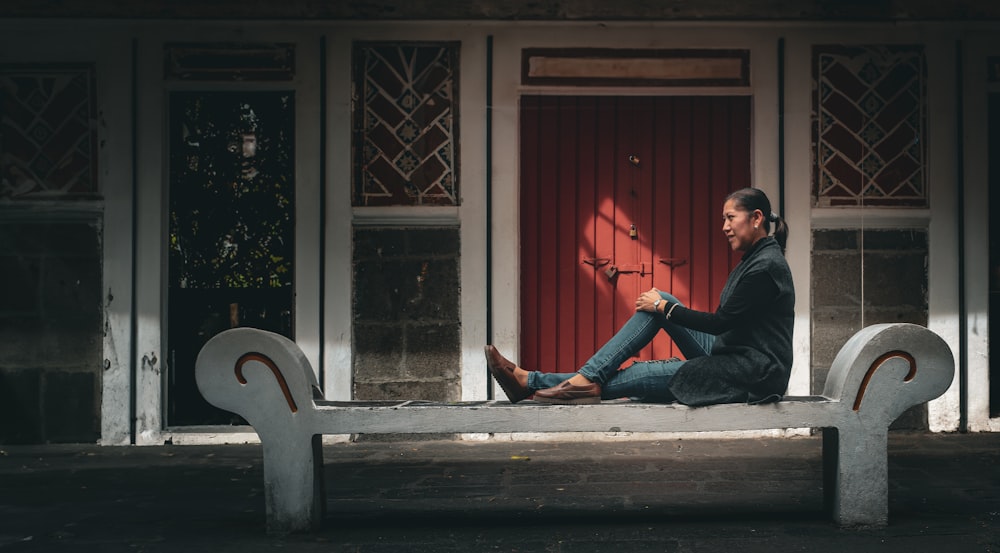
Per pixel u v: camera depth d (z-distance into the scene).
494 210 7.02
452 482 5.51
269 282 7.13
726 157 7.09
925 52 7.06
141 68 7.00
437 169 7.04
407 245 7.04
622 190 7.11
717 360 4.32
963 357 7.07
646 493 5.12
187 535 4.31
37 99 7.00
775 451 6.43
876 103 7.05
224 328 7.13
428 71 7.04
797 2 6.99
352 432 4.27
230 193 7.13
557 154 7.09
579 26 7.03
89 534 4.34
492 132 7.02
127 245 7.00
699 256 7.10
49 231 7.00
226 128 7.11
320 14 6.99
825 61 7.04
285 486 4.30
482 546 4.07
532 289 7.11
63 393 7.01
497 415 4.25
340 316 7.01
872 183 7.05
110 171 7.00
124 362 7.00
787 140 7.03
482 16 7.00
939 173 7.06
